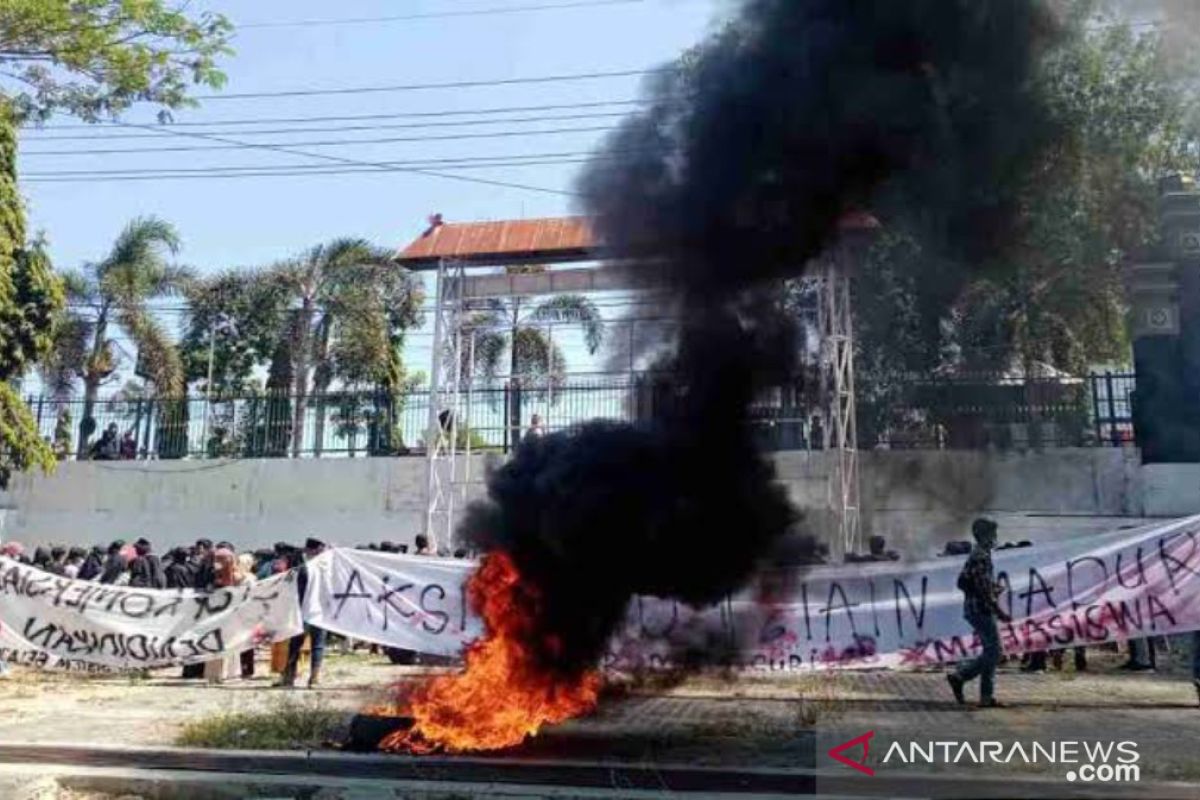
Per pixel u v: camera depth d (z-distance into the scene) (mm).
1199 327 16297
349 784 6699
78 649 11820
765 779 6672
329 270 28062
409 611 11523
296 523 21016
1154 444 16828
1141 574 10195
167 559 16406
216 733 8172
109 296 25719
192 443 22391
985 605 9312
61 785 6926
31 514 22266
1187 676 11688
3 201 16422
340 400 22094
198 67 12078
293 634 11680
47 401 22984
